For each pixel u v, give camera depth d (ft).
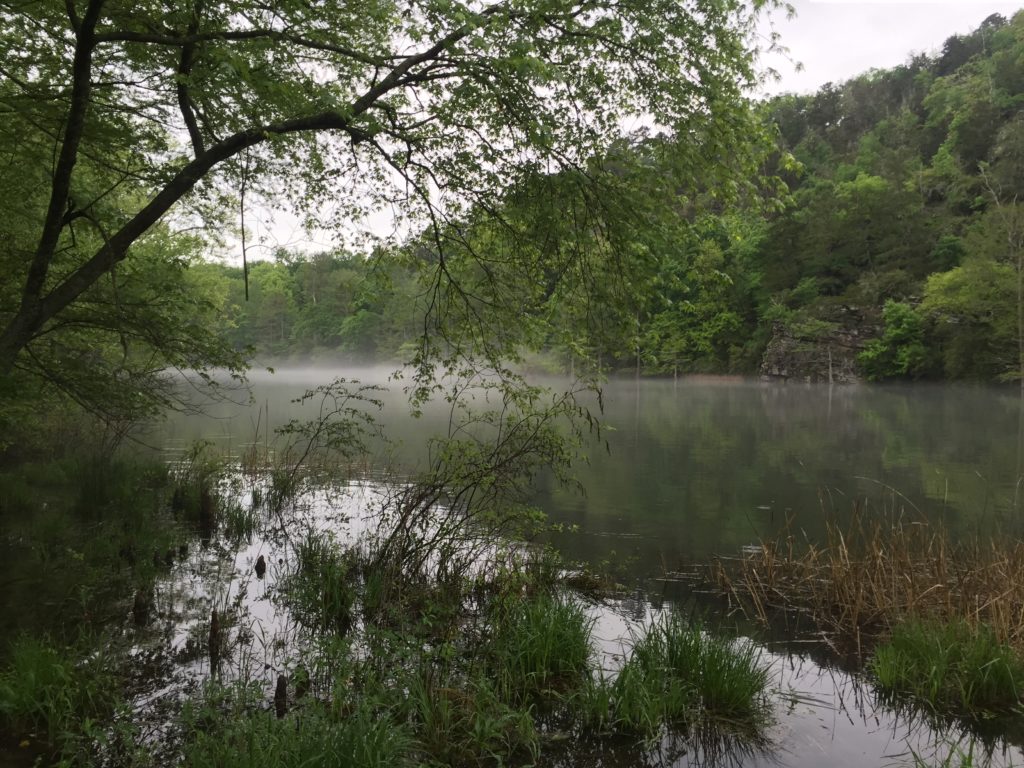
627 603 22.56
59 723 13.34
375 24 21.90
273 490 39.96
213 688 14.43
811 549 24.91
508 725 14.26
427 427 77.87
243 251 22.25
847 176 257.96
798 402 133.08
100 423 52.29
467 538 24.11
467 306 25.12
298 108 22.58
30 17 22.48
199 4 19.93
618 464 54.65
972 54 311.68
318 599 21.26
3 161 25.89
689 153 19.58
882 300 185.47
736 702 15.33
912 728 14.65
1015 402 125.39
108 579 23.61
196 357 29.07
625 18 19.65
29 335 22.07
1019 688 15.90
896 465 53.52
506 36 18.74
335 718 13.62
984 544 28.58
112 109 24.47
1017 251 148.87
